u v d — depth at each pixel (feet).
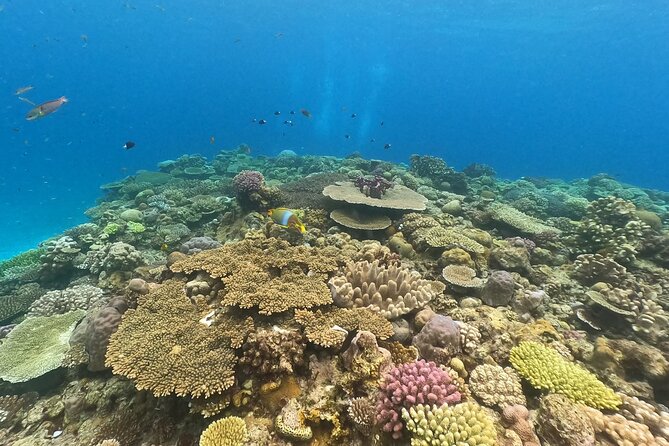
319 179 8.55
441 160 11.41
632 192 12.35
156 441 2.63
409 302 3.51
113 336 3.05
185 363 2.68
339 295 3.43
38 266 6.33
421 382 2.36
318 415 2.42
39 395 3.41
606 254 5.06
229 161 16.25
